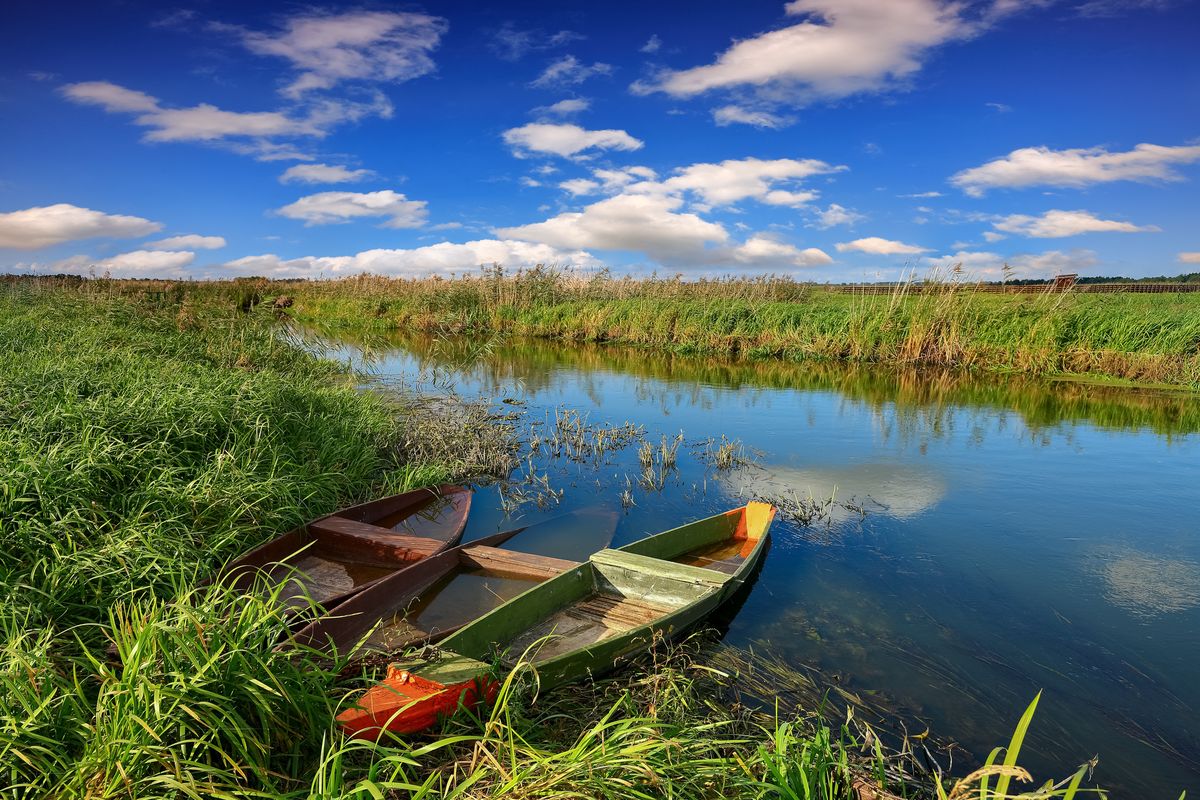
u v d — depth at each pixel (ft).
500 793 9.92
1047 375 59.57
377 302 109.40
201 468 21.88
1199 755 13.48
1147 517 26.40
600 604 18.35
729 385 55.06
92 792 9.26
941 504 27.68
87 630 14.37
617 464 32.94
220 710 10.14
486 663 13.46
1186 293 115.55
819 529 24.91
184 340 44.78
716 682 15.23
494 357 71.26
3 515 16.28
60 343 37.65
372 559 20.71
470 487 29.22
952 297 68.18
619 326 85.92
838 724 13.93
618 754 10.50
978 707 14.74
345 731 11.36
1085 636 17.87
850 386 55.01
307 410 30.09
